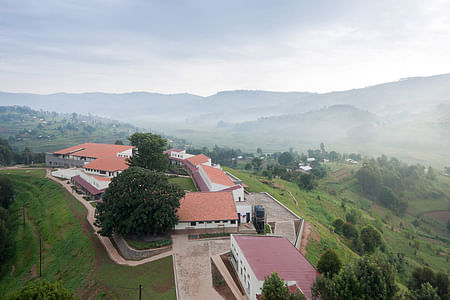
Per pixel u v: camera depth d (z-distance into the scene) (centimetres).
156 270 5106
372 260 3794
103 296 4694
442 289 4969
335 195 15512
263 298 3409
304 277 4091
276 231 6906
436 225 13538
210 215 6506
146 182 5972
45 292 3356
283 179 15988
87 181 10262
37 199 10106
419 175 18075
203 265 5222
